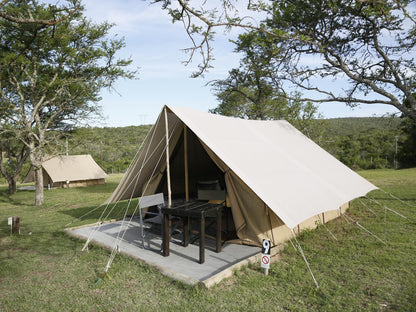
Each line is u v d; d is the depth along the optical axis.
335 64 8.43
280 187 4.80
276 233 5.13
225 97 14.97
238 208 5.25
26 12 6.29
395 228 6.04
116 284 3.81
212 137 5.28
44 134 13.70
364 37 8.30
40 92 12.52
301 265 4.28
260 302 3.22
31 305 3.37
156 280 3.89
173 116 5.77
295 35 3.21
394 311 2.99
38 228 7.51
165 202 8.01
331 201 5.21
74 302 3.40
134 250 5.07
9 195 16.81
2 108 11.11
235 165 4.78
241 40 9.30
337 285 3.58
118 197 6.82
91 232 6.46
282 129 8.24
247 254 4.73
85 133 14.49
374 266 4.15
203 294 3.41
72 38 12.20
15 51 9.00
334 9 6.99
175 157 7.25
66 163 22.19
